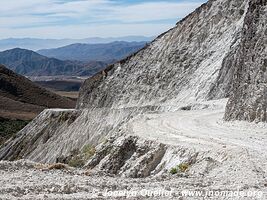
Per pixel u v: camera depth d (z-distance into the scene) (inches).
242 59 1186.0
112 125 2253.9
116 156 866.1
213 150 678.5
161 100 2242.9
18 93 6382.9
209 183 493.7
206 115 1360.7
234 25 2187.5
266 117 973.8
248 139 801.6
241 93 1115.3
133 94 2469.2
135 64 2655.0
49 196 414.3
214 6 2402.8
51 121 2591.0
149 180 536.7
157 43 2650.1
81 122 2455.7
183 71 2288.4
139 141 851.4
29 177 534.9
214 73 2005.4
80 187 461.4
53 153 2325.3
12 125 4190.5
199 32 2375.7
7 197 402.6
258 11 1203.2
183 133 920.9
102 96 2667.3
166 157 741.9
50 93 6756.9
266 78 1024.2
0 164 615.5
